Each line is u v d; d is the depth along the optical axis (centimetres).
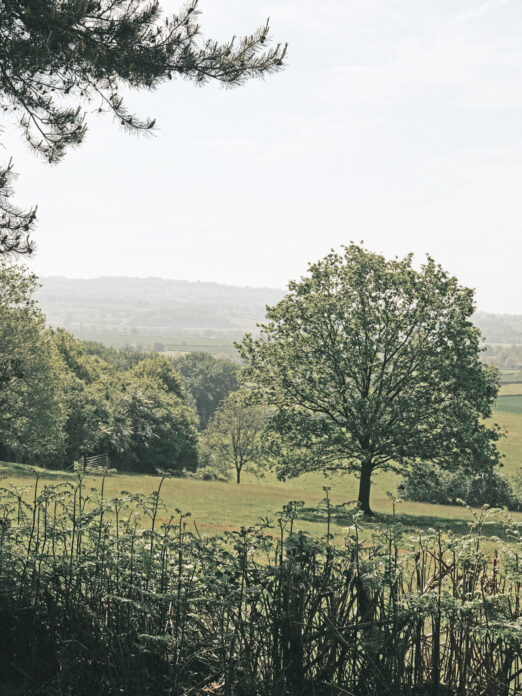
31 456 4969
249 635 394
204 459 7569
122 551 454
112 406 6731
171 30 700
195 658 405
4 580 460
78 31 683
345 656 381
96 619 424
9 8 649
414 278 3503
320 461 3525
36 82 735
